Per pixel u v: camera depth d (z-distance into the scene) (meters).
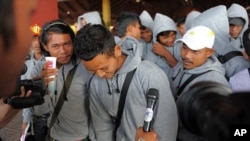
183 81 1.76
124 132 1.51
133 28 2.63
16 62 0.35
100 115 1.64
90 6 11.85
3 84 0.36
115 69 1.41
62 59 1.74
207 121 0.33
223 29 2.29
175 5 10.85
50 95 1.70
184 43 1.75
